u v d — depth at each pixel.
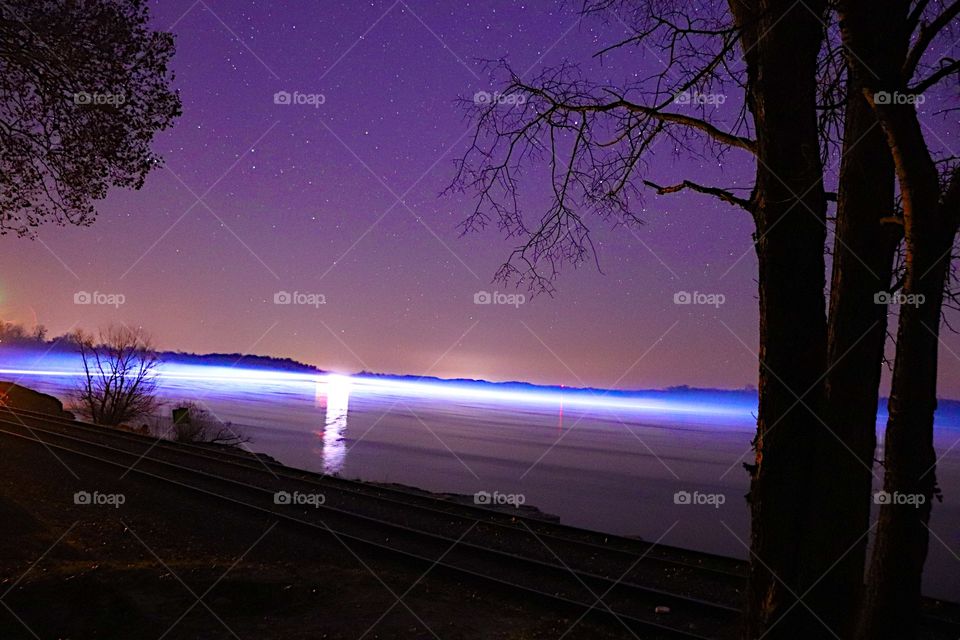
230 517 10.74
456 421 88.94
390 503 12.94
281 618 6.20
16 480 12.12
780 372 3.43
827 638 3.26
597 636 6.53
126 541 8.91
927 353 2.96
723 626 6.91
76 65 8.80
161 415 43.16
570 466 42.84
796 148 3.39
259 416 64.75
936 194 2.93
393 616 6.54
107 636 5.35
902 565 2.96
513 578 8.43
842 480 3.28
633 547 10.41
